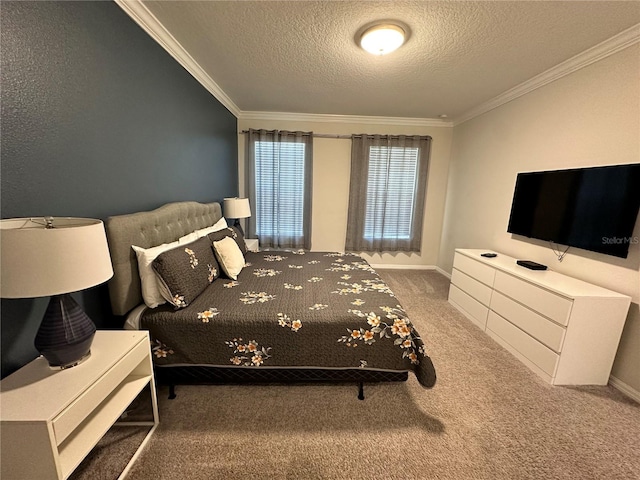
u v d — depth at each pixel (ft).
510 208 9.75
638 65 5.90
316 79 9.09
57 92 4.01
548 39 6.36
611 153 6.45
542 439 4.75
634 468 4.28
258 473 4.05
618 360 6.15
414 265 15.33
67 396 3.00
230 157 12.48
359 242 14.78
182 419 4.96
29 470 2.84
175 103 7.42
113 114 5.17
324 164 14.20
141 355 4.25
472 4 5.28
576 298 5.76
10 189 3.46
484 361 7.01
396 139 13.75
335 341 5.30
